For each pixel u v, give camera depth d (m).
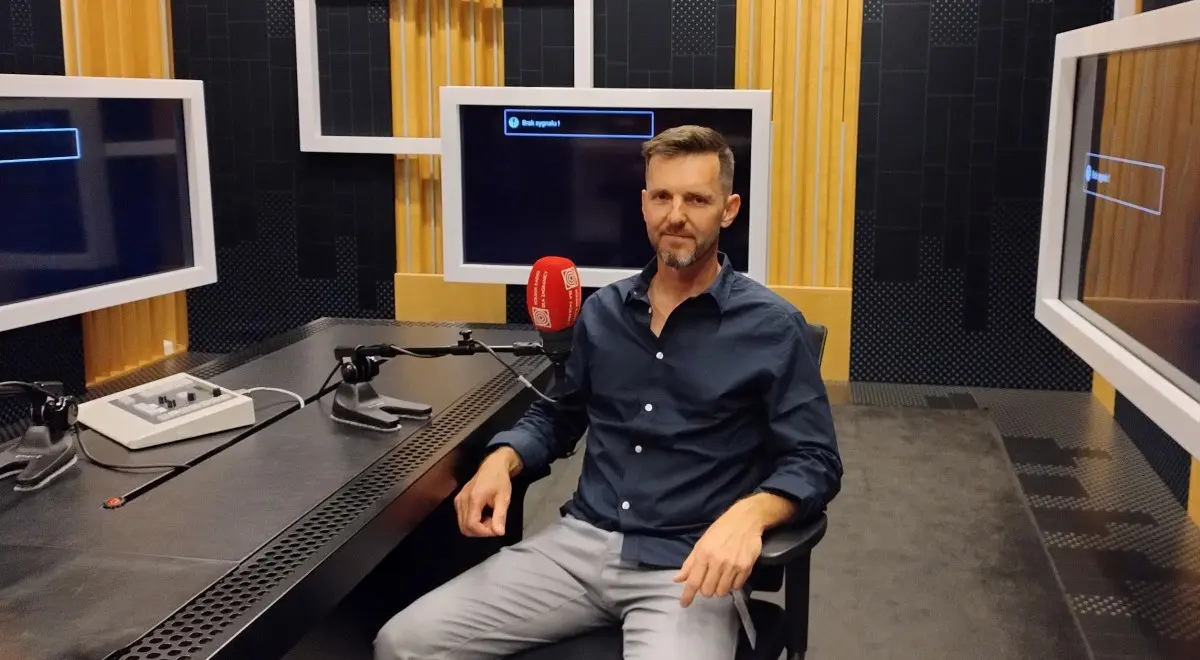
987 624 2.83
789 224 5.04
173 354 5.57
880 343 5.09
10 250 3.29
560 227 4.18
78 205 3.45
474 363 2.63
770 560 1.69
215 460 1.94
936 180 4.89
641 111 4.03
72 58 4.58
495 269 4.21
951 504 3.63
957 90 4.80
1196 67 2.61
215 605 1.39
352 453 1.98
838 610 2.92
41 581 1.45
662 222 1.94
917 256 4.98
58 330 4.61
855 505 3.63
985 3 4.71
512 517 2.17
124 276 3.61
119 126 3.54
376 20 5.13
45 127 3.33
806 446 1.90
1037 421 4.52
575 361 2.13
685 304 1.99
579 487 2.09
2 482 1.80
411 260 5.41
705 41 4.95
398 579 2.37
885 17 4.79
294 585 1.45
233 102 5.39
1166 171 2.80
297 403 2.28
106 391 4.82
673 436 1.97
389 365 2.61
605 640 1.89
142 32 5.07
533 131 4.12
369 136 5.22
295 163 5.41
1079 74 3.45
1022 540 3.34
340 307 5.52
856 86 4.86
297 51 5.15
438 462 1.94
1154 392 2.51
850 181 4.95
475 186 4.20
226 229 5.54
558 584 1.92
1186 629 2.79
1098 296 3.35
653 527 1.93
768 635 1.81
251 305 5.60
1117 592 3.00
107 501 1.73
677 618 1.78
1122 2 4.35
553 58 5.07
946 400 4.82
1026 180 4.82
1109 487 3.78
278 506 1.72
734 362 1.95
